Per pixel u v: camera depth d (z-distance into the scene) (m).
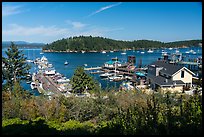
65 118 10.01
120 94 11.62
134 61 81.94
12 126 6.31
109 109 9.44
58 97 11.12
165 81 33.31
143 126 4.82
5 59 26.83
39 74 61.62
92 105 10.23
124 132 4.91
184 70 33.16
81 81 33.56
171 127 4.62
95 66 82.62
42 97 12.67
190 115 4.85
